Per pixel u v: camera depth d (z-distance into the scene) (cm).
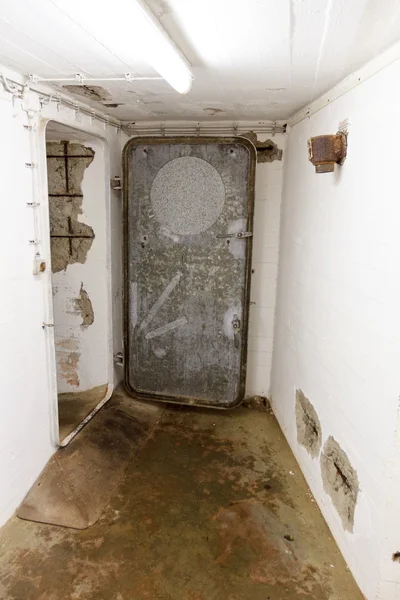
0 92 177
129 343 321
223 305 303
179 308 309
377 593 158
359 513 173
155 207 295
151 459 267
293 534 206
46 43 146
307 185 245
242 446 284
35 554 191
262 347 335
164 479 248
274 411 325
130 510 221
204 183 285
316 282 227
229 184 283
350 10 116
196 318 308
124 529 208
